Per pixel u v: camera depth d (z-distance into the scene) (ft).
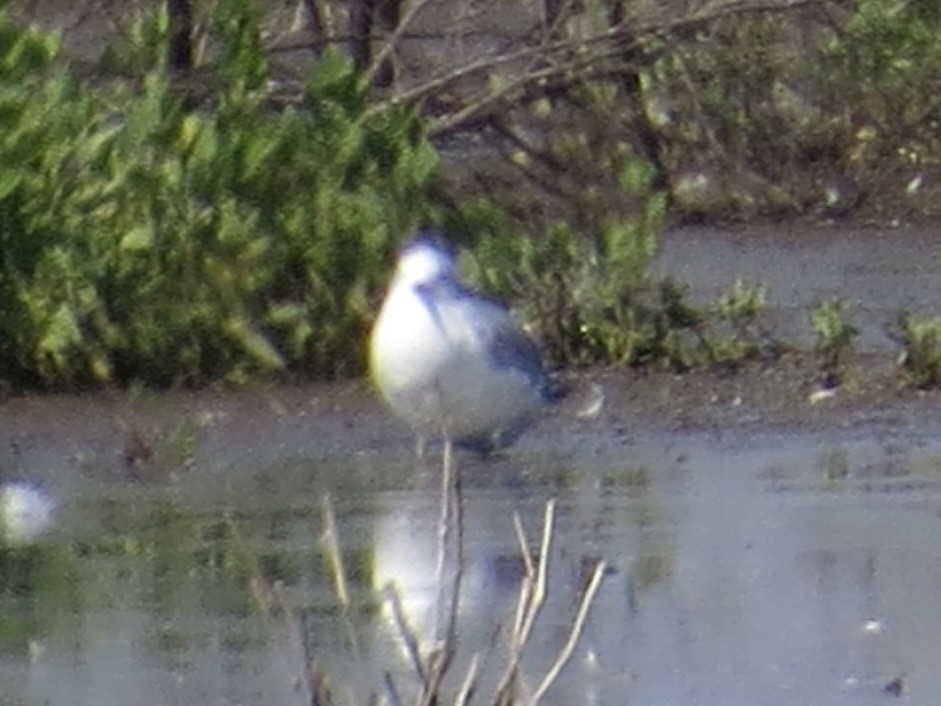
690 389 45.16
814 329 50.21
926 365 45.24
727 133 69.56
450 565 32.12
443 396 36.91
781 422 42.63
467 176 55.88
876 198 70.69
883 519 35.35
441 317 36.78
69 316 45.75
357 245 47.16
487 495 37.55
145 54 50.70
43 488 39.34
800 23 70.49
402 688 27.09
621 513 36.06
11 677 28.78
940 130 72.43
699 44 67.05
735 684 27.66
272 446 42.09
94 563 34.22
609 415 43.32
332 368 46.98
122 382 46.55
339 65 48.80
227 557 34.24
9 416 44.55
